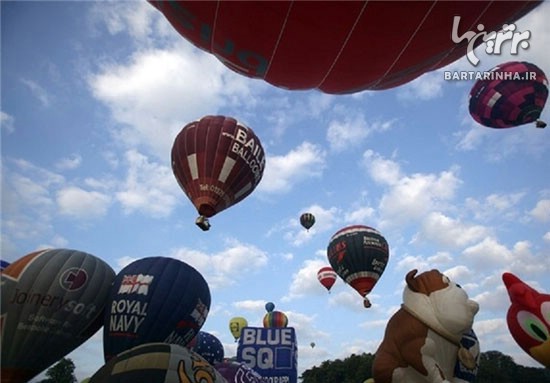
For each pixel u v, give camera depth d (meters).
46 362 11.34
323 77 7.76
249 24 6.81
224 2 6.64
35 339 11.00
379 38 6.82
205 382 8.65
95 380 8.33
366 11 6.40
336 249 22.64
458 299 8.65
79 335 11.80
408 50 7.12
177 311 12.27
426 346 8.41
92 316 12.06
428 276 9.32
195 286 13.01
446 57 7.73
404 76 7.92
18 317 10.98
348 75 7.65
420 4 6.40
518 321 10.18
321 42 6.89
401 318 9.05
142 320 11.81
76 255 12.58
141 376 8.23
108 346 11.77
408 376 8.54
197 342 21.16
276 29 6.77
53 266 11.91
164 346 9.05
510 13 6.96
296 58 7.26
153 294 12.15
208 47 7.71
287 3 6.39
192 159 13.76
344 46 6.95
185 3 6.92
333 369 71.00
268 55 7.28
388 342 8.99
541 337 9.80
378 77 7.75
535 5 7.05
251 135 14.64
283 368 15.08
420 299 8.96
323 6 6.38
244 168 13.97
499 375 44.19
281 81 8.02
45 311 11.23
